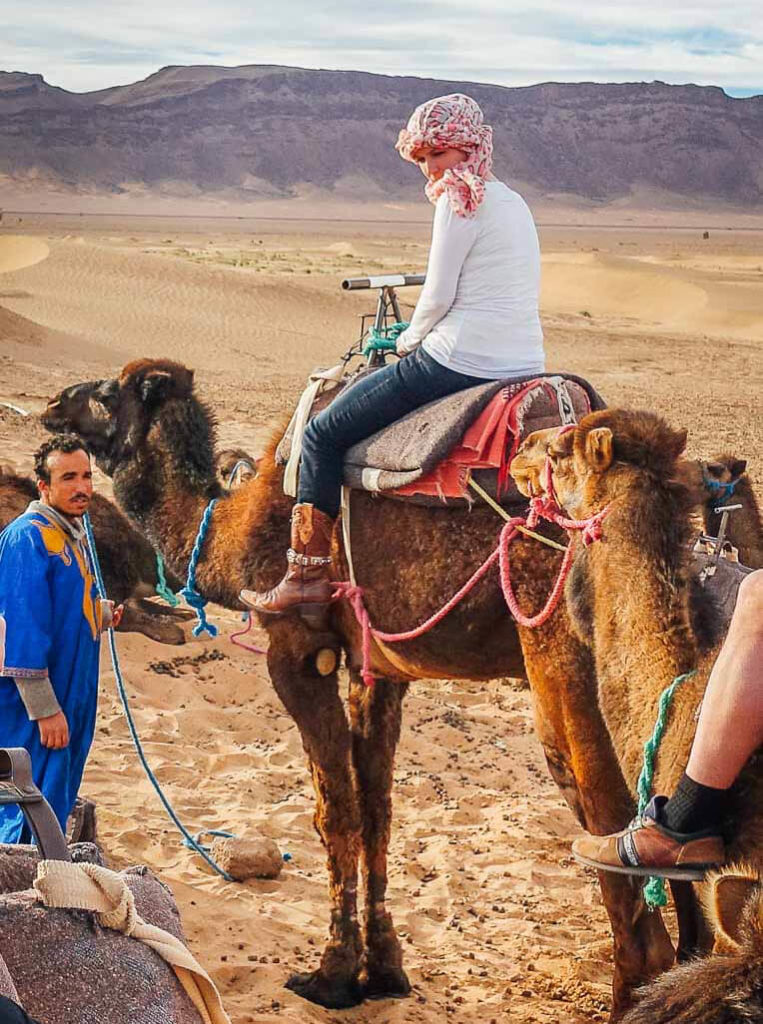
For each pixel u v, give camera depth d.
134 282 49.50
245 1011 5.64
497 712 10.01
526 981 6.13
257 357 35.78
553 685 4.86
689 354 40.00
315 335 41.62
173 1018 2.80
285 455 5.90
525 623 4.86
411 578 5.36
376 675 5.95
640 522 4.12
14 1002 2.44
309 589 5.71
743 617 3.55
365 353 5.94
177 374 6.62
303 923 6.62
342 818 5.98
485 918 6.84
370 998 5.96
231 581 6.24
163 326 41.06
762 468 19.25
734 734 3.51
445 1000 5.96
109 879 2.88
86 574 5.55
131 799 7.95
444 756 8.95
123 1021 2.71
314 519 5.64
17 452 16.98
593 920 6.84
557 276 65.75
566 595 4.46
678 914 4.54
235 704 9.74
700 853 3.61
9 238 61.88
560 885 7.24
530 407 5.14
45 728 5.30
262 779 8.39
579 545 4.48
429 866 7.41
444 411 5.26
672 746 3.84
